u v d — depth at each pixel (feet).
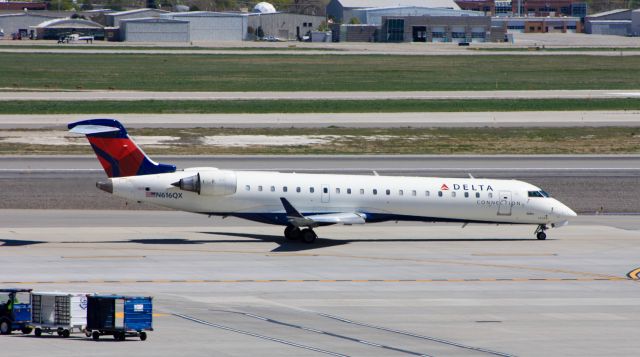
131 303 411.95
